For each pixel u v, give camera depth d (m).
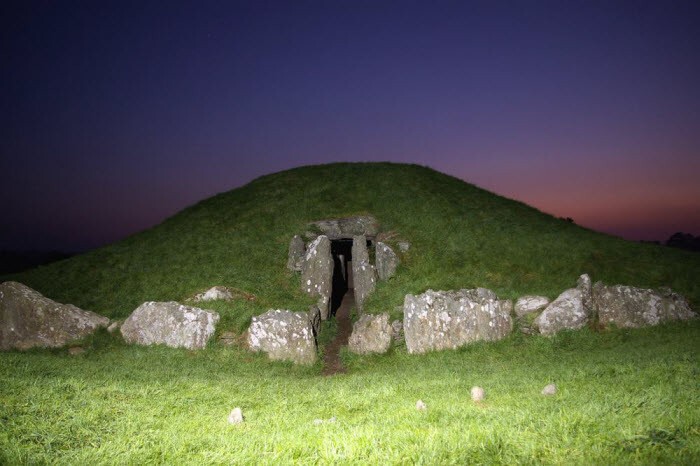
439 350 22.69
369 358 23.20
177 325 23.34
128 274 29.67
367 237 32.41
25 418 9.57
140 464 7.71
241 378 18.47
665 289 25.25
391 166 42.06
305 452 7.88
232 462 7.63
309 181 39.69
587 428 7.84
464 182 42.31
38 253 77.06
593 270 27.92
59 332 23.58
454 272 28.33
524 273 28.08
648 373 12.31
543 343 22.25
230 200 39.16
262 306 25.66
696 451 6.72
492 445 7.39
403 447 7.76
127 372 17.52
